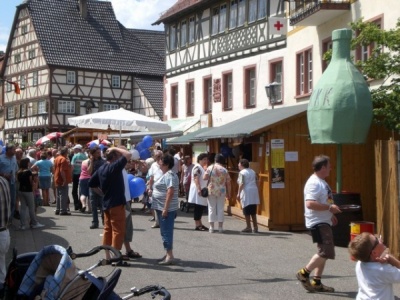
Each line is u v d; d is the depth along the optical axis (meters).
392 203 11.27
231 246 13.11
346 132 13.07
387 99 13.30
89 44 53.41
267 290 9.10
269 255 12.07
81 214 18.52
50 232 14.70
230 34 27.33
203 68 30.08
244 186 15.27
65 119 51.25
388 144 11.41
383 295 5.69
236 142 18.62
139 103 53.53
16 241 13.38
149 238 13.98
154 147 26.20
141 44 56.28
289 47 22.62
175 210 10.91
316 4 18.52
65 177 18.17
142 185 13.12
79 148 20.16
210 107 29.70
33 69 52.94
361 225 11.07
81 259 11.23
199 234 14.88
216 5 28.84
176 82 33.12
